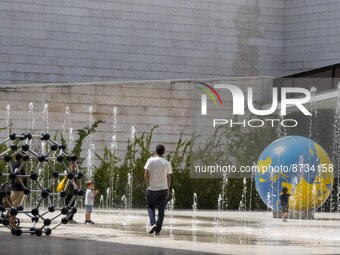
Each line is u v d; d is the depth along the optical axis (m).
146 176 17.83
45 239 16.30
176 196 35.03
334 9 41.53
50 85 36.09
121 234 18.00
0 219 17.25
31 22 39.00
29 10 38.97
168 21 40.94
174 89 37.34
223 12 41.78
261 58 42.31
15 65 38.75
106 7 40.03
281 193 25.20
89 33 39.75
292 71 42.50
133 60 40.41
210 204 35.28
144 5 40.62
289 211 26.36
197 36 41.38
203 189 35.44
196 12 41.38
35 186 33.06
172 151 37.16
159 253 13.37
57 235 17.53
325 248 14.99
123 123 36.84
